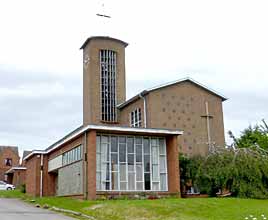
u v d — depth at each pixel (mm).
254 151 27016
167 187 29234
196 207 20672
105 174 27469
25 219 18812
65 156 32594
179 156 31281
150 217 18656
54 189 37844
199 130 37625
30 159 40938
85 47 48344
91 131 27219
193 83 38531
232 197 25891
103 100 45562
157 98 36625
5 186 56062
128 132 28344
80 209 22203
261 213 18984
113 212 20266
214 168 27188
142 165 28828
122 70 47344
